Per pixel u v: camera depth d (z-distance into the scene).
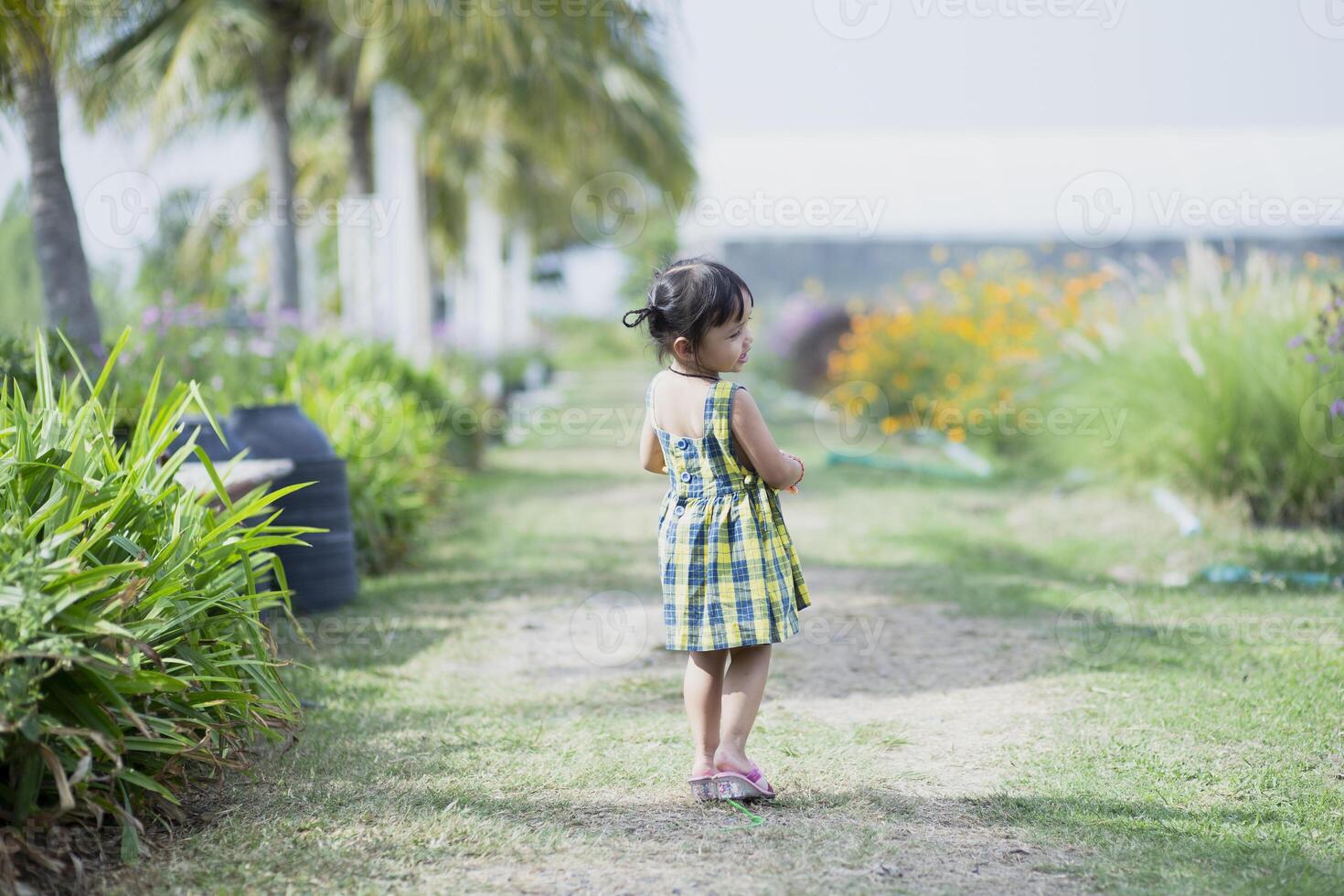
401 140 11.73
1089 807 2.74
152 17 9.01
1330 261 7.03
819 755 3.15
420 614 5.03
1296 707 3.48
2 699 2.17
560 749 3.21
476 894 2.27
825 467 10.50
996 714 3.50
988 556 6.30
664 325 2.84
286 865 2.40
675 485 2.86
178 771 2.74
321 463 5.04
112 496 2.72
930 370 11.93
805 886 2.30
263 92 9.76
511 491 9.50
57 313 5.47
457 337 14.59
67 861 2.34
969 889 2.29
